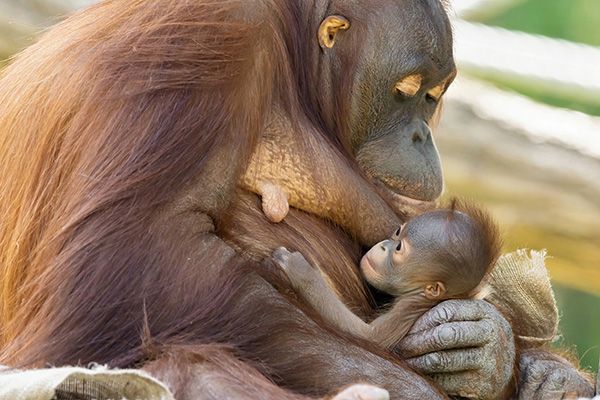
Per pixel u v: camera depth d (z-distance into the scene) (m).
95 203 8.81
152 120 9.00
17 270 9.38
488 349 9.20
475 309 9.30
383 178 10.30
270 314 8.90
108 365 8.49
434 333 9.13
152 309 8.66
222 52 9.20
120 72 9.21
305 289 9.21
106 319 8.62
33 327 8.73
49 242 8.92
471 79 17.42
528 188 16.52
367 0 10.09
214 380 8.13
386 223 10.05
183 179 8.94
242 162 9.21
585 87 17.66
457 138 16.50
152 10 9.53
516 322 10.51
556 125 16.84
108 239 8.72
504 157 16.50
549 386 9.74
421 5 10.18
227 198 9.19
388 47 10.07
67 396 7.98
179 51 9.19
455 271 9.50
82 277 8.66
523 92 19.78
